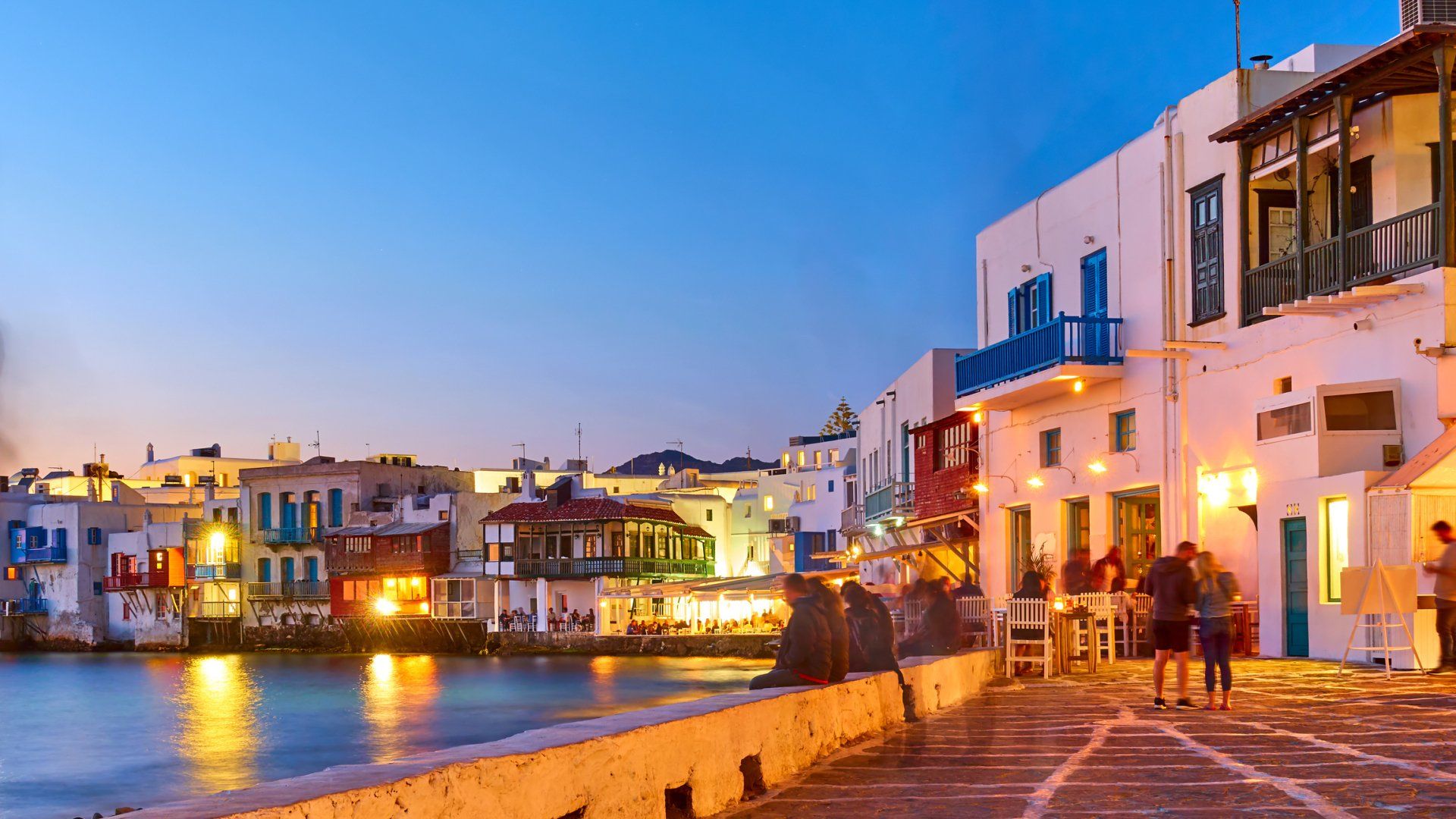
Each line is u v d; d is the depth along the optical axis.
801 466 95.25
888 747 11.20
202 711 58.06
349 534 91.62
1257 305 22.64
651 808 7.86
